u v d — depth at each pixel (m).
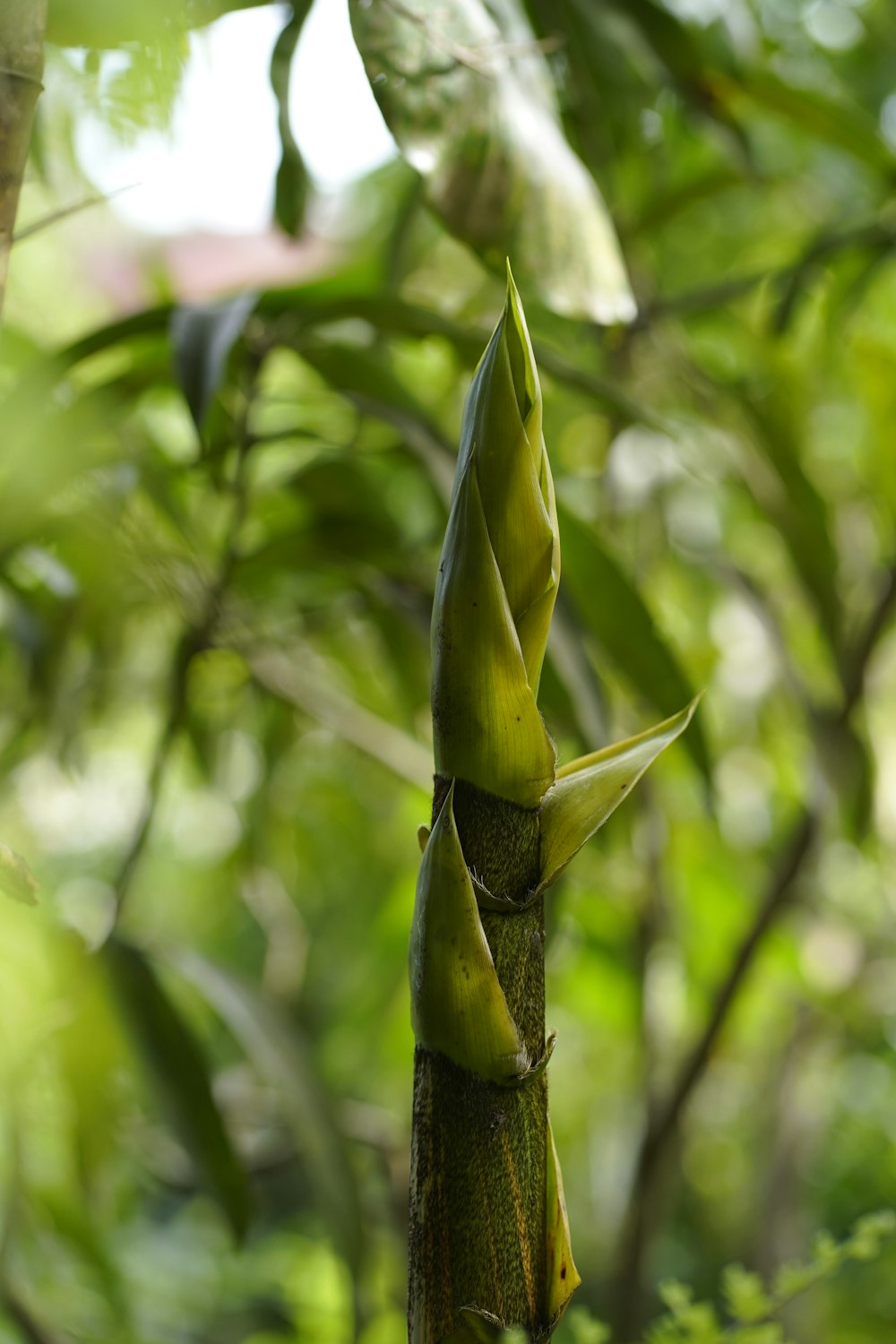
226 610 1.39
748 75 1.41
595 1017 2.46
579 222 0.85
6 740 1.65
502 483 0.66
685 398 1.70
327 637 1.93
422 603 1.41
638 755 0.68
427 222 1.72
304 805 2.36
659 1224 1.81
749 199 2.13
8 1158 1.44
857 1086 3.62
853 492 2.15
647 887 1.92
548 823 0.67
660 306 1.64
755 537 2.32
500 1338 0.66
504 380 0.66
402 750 1.75
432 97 0.83
